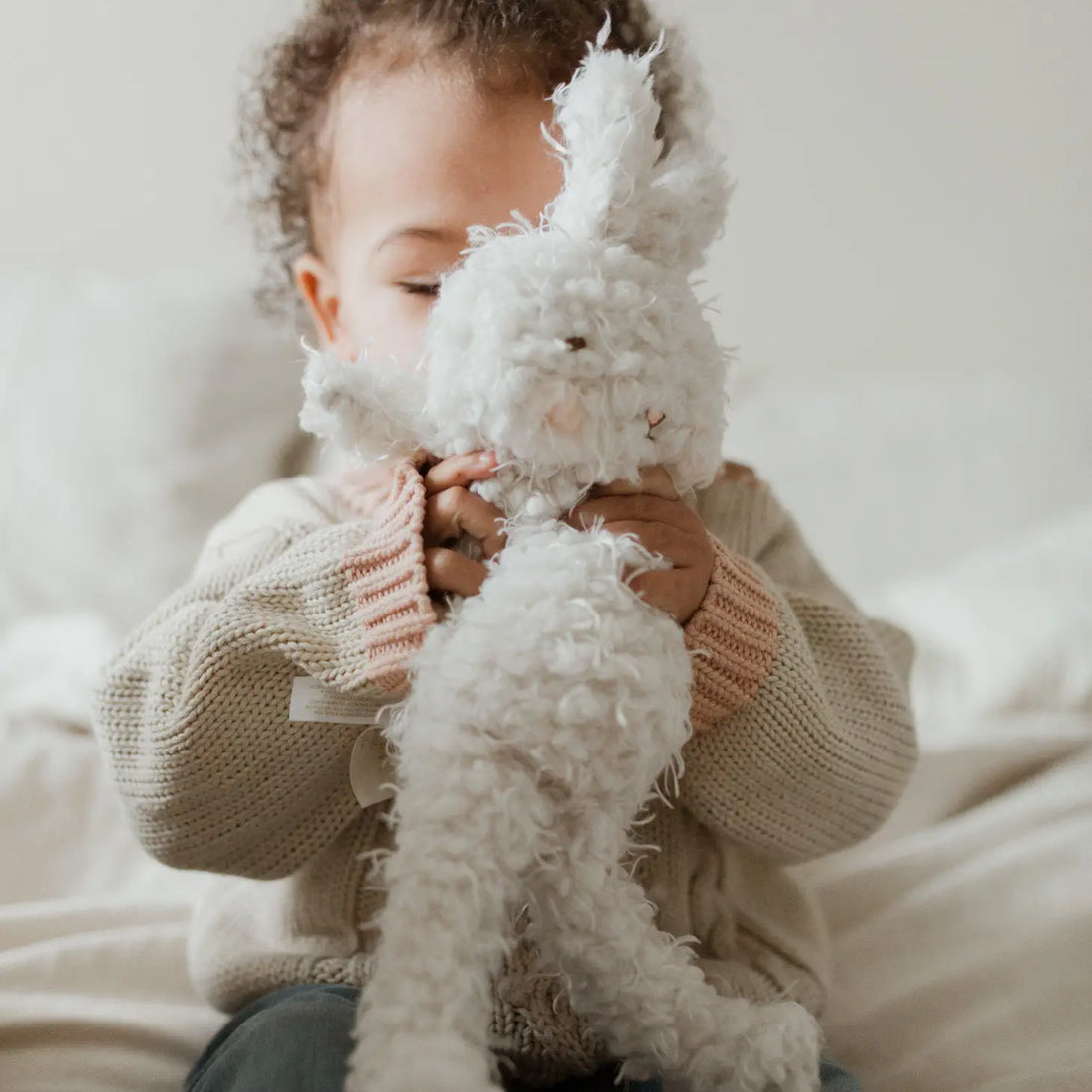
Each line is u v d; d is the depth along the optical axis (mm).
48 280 1598
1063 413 1569
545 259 550
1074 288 1776
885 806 746
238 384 1513
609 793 544
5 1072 715
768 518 867
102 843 1021
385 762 657
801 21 1722
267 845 720
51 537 1427
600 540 566
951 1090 733
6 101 1760
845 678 757
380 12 816
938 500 1502
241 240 1778
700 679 654
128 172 1776
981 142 1759
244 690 675
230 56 1743
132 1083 735
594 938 546
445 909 498
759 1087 555
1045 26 1727
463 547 627
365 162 761
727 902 761
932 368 1806
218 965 779
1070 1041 761
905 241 1783
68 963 840
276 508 828
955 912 881
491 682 523
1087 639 1166
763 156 1757
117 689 720
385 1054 469
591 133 566
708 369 594
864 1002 822
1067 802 982
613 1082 688
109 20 1737
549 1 802
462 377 561
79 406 1472
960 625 1222
